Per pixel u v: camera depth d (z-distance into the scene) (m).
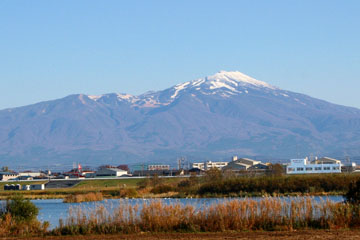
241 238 50.19
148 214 58.66
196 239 50.38
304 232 53.31
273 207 58.50
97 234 57.25
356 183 62.72
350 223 56.69
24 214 62.28
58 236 56.91
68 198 142.25
